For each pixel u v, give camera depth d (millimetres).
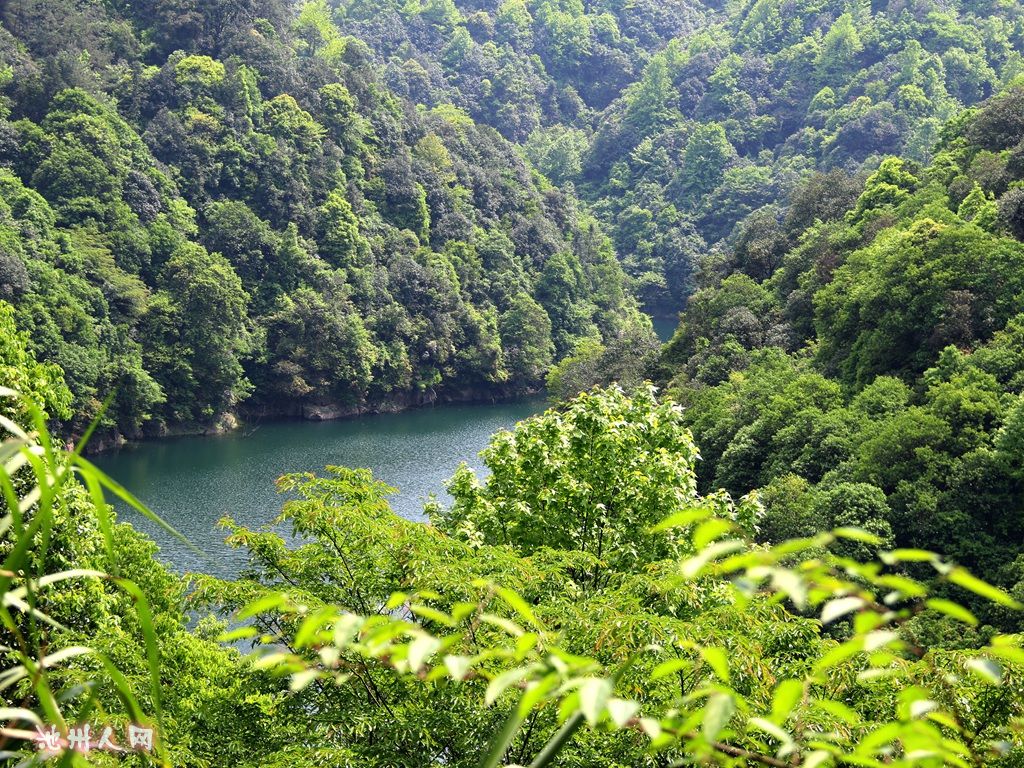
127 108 116500
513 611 12023
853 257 60188
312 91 129625
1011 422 35938
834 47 193125
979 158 70938
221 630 23547
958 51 178125
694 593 13789
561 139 199375
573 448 22469
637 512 21375
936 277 50344
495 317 121000
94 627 17922
